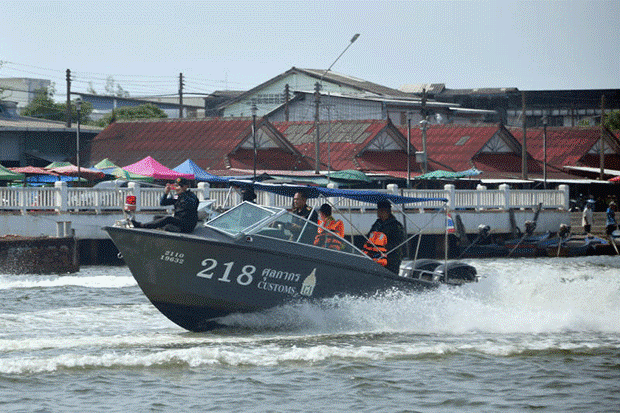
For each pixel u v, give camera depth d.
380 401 26.59
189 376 29.33
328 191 40.88
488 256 95.62
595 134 154.88
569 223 106.75
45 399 26.38
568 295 45.31
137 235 34.88
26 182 106.44
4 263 69.94
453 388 28.14
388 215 41.19
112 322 41.06
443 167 135.12
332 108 179.12
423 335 37.53
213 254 35.78
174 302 36.41
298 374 29.78
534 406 26.17
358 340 36.09
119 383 28.30
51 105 195.00
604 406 26.20
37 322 40.91
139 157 133.12
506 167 140.75
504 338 36.84
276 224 37.22
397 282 39.66
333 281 38.09
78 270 73.06
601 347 34.78
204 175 98.31
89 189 80.50
